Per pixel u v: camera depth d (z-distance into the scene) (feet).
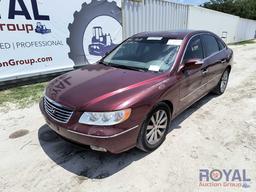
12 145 10.75
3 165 9.31
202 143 10.79
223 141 10.98
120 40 28.04
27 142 10.98
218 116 13.84
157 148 10.35
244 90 19.07
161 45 12.14
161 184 8.23
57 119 8.90
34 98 17.04
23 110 14.94
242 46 59.52
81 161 9.51
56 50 21.97
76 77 10.67
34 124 12.91
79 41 23.61
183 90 11.38
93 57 25.40
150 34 13.56
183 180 8.42
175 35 12.66
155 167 9.11
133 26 29.58
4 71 18.81
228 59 17.15
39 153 10.08
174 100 10.69
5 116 14.05
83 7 23.00
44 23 20.49
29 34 19.72
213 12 52.19
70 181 8.39
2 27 18.02
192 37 12.82
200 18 46.80
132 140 8.78
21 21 18.99
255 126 12.56
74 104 8.45
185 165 9.22
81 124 8.20
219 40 16.72
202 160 9.53
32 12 19.51
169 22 36.45
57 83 10.43
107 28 26.04
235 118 13.56
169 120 10.89
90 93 8.86
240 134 11.66
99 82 9.71
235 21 68.95
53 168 9.09
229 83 21.35
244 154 9.95
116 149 8.40
